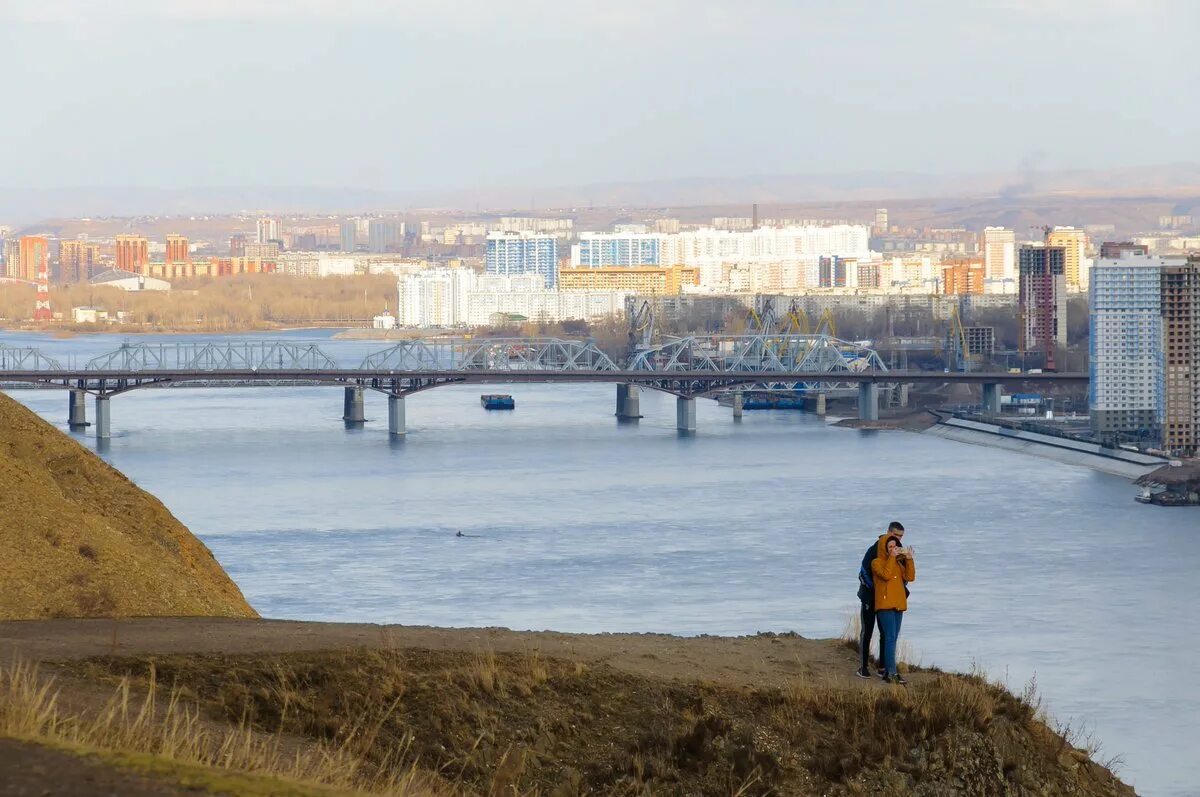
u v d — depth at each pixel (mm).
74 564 77562
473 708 55312
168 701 51625
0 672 50188
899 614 64562
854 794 55781
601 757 55031
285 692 53438
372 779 49344
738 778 54938
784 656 68000
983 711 60000
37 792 32469
